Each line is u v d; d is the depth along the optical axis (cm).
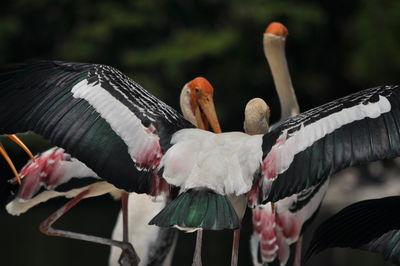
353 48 3909
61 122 629
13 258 1670
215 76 3769
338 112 615
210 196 621
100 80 652
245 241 1983
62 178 1088
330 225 698
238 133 676
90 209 2767
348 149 600
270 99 3816
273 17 3722
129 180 636
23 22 3734
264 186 627
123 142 637
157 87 3606
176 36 3634
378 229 697
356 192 3100
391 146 594
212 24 3784
